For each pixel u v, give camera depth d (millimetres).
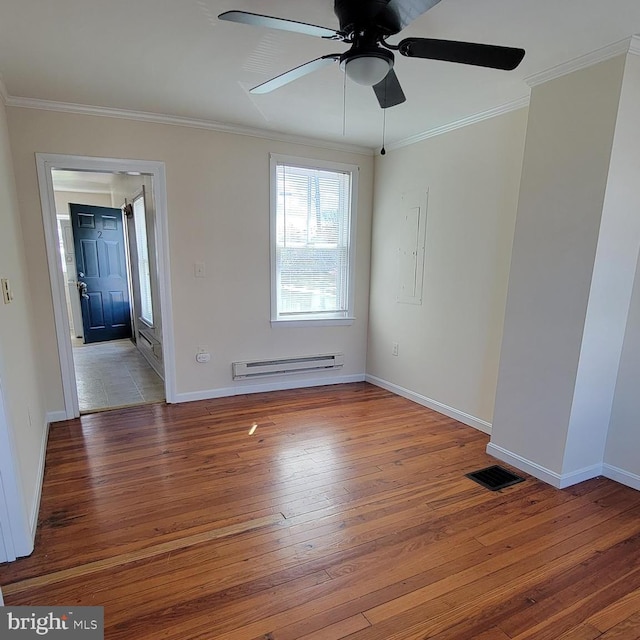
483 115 3000
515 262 2561
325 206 4086
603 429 2508
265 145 3645
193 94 2750
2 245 2021
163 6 1752
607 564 1815
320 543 1907
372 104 2877
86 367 4848
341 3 1440
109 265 6285
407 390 3941
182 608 1539
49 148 2951
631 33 1915
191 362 3680
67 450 2783
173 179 3352
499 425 2744
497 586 1679
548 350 2416
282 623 1484
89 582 1649
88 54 2182
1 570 1703
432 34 1960
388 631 1464
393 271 4020
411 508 2195
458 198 3268
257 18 1395
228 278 3697
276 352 4031
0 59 2230
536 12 1768
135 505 2176
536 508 2217
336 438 3043
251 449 2838
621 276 2295
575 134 2207
